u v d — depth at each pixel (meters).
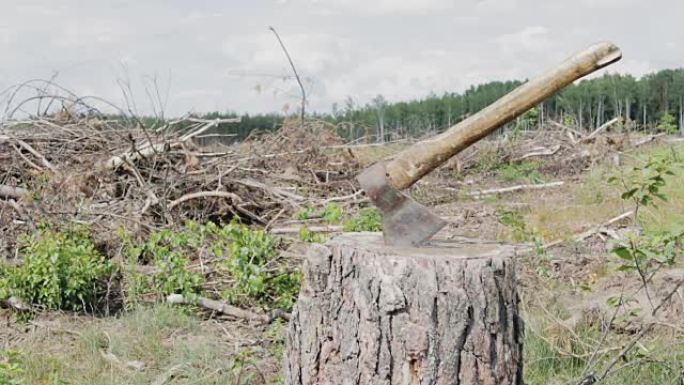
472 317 3.12
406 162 3.38
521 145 14.78
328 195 10.72
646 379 4.55
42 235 7.14
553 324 5.33
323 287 3.33
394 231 3.39
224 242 7.21
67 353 5.52
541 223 9.27
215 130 11.75
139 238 7.59
